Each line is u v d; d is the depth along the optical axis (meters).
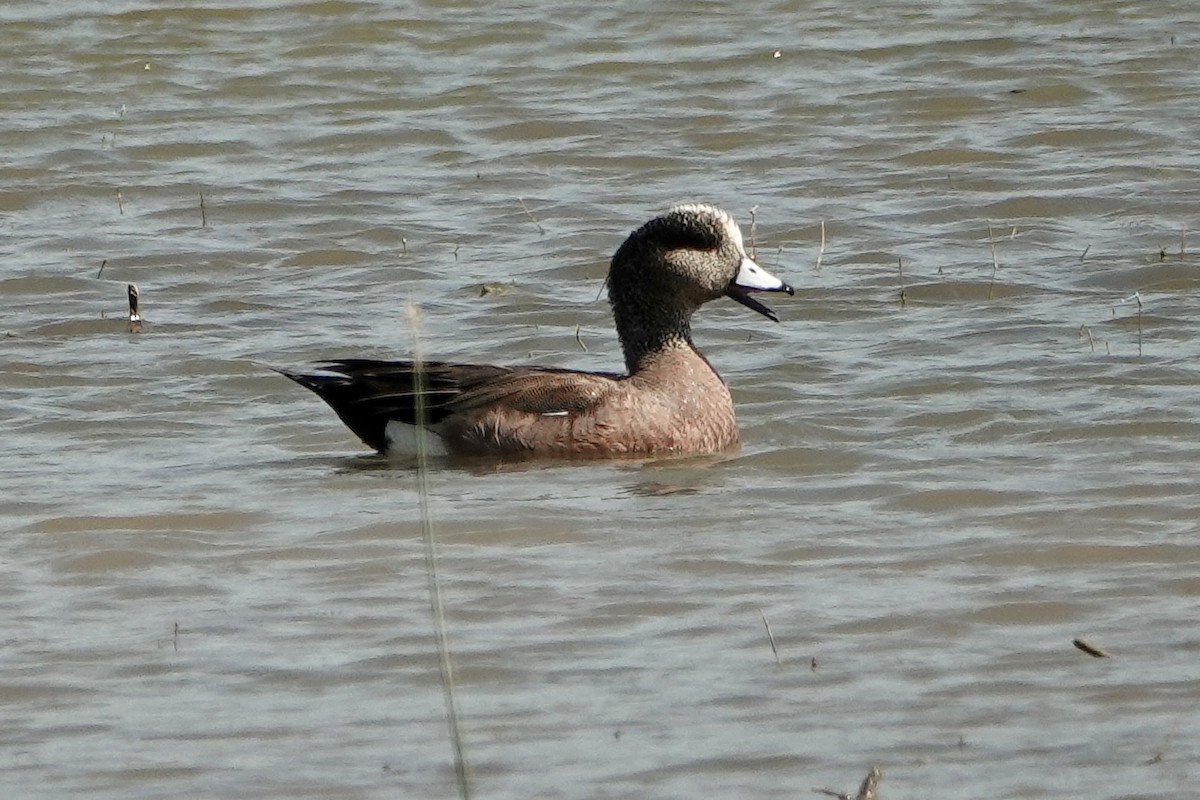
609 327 17.75
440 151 23.16
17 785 9.26
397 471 14.09
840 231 20.34
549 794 9.09
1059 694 10.02
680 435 14.45
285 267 19.62
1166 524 12.42
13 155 22.94
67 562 12.16
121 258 19.83
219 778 9.30
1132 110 23.84
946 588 11.45
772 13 28.30
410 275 19.27
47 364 16.77
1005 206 20.89
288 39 27.14
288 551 12.27
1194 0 28.14
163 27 27.52
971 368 16.16
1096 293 18.19
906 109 24.23
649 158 22.78
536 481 13.75
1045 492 13.12
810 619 11.02
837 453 14.25
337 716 9.95
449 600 11.41
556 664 10.51
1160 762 9.28
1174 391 15.32
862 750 9.48
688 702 10.02
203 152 23.14
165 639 10.93
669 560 11.99
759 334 17.41
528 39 27.23
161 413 15.55
